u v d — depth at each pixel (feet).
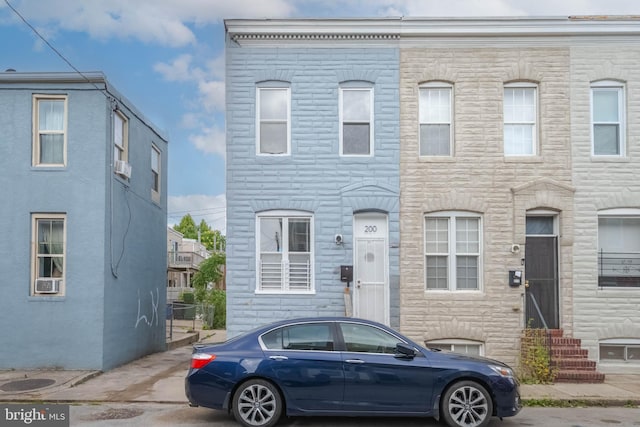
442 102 42.78
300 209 41.37
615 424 27.35
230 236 41.22
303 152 41.73
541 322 41.50
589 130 41.98
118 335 44.70
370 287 41.73
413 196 41.63
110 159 42.88
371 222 42.16
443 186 41.63
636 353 41.11
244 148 41.63
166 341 61.41
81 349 40.65
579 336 40.81
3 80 41.22
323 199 41.50
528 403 31.96
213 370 25.71
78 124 41.83
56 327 40.63
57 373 38.88
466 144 41.83
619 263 41.78
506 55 42.27
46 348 40.50
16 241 40.91
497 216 41.45
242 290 40.98
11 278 40.65
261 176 41.55
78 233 41.29
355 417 28.12
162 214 59.88
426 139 42.60
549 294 41.91
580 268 41.29
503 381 25.85
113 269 43.39
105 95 41.96
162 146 59.72
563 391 34.40
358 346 26.30
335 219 41.39
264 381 25.64
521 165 41.73
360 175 41.63
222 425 26.17
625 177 41.70
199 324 96.22
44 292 40.73
